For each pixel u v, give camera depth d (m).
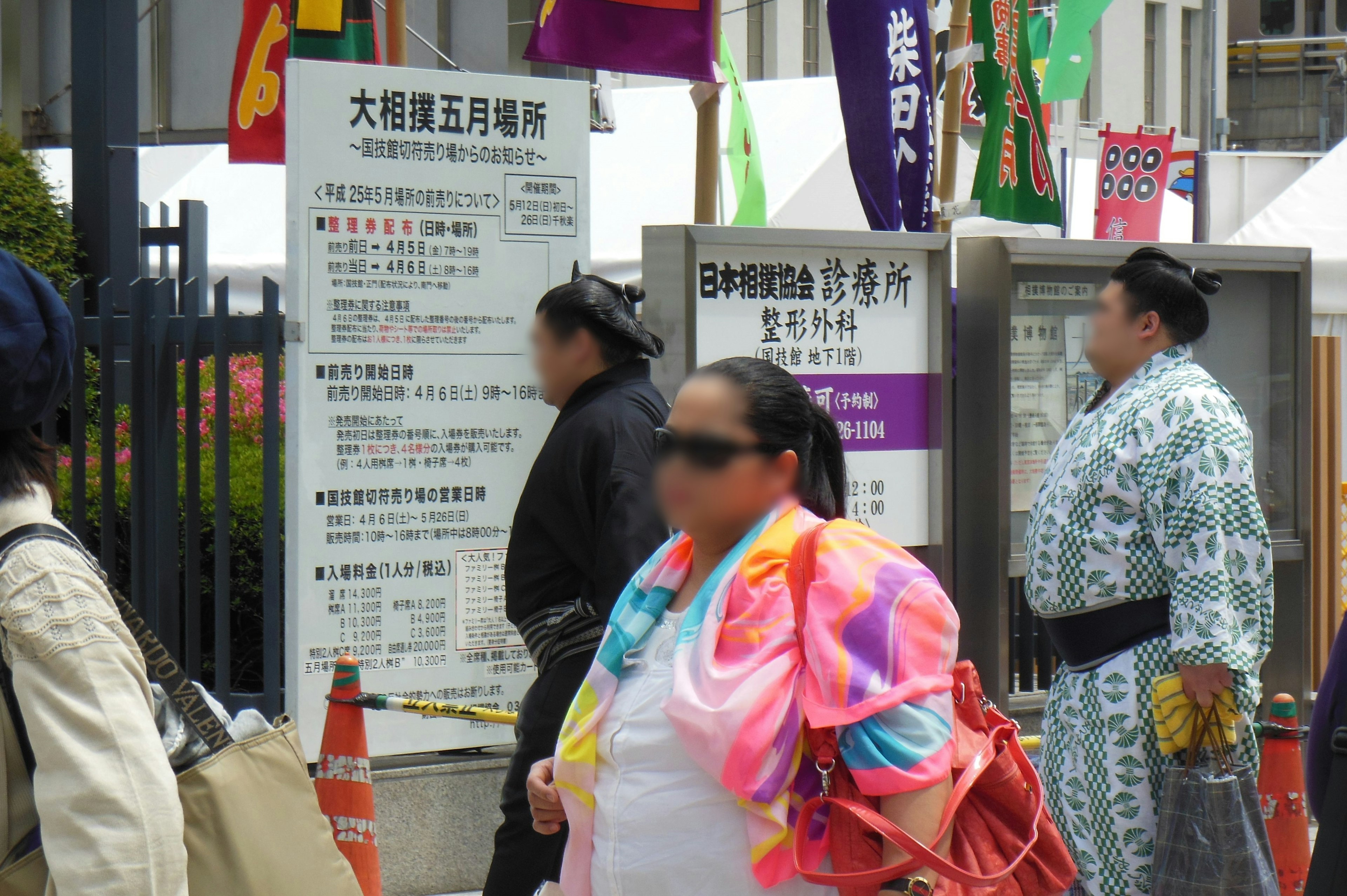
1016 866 5.08
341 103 10.90
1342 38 76.81
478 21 17.75
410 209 11.14
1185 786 8.73
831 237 12.07
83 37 15.42
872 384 12.49
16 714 4.90
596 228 27.91
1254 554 8.85
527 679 11.77
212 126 20.47
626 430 8.92
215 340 11.12
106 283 11.51
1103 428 9.44
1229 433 8.91
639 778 5.30
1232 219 52.34
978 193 14.16
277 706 11.22
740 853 5.09
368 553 11.18
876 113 13.56
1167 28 65.69
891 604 4.96
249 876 5.19
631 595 5.71
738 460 5.31
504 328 11.50
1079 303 13.86
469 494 11.45
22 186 14.75
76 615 4.82
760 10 48.69
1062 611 9.54
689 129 30.23
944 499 12.73
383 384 11.16
